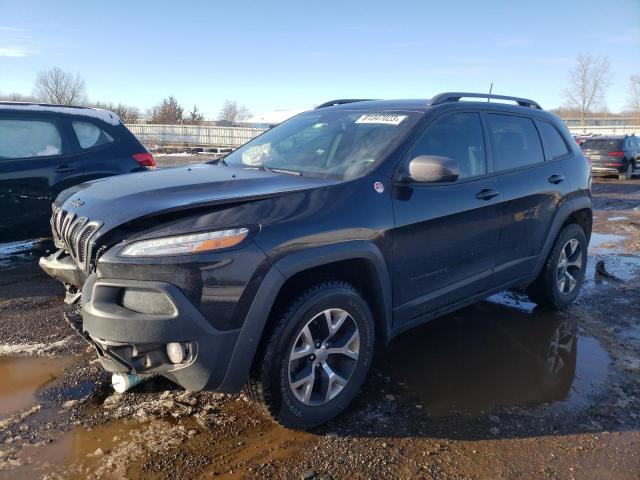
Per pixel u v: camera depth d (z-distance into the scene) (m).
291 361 2.76
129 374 2.62
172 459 2.64
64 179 5.79
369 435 2.89
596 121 45.88
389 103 4.03
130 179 3.32
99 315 2.47
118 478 2.49
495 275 3.97
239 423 2.96
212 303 2.45
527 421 3.06
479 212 3.67
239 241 2.52
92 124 6.14
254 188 2.92
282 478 2.53
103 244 2.58
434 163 3.04
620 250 7.27
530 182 4.19
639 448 2.82
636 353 3.99
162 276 2.41
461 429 2.96
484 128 3.98
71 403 3.11
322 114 4.20
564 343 4.16
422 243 3.30
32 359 3.65
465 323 4.54
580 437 2.91
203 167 3.81
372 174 3.16
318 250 2.74
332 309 2.89
